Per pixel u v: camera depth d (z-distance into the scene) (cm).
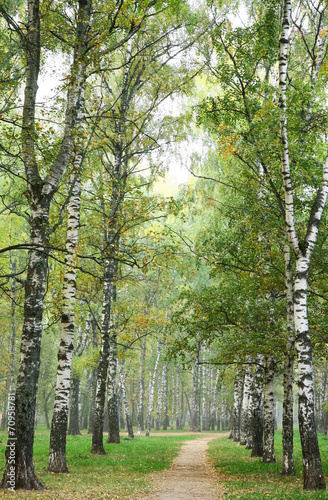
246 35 1355
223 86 1430
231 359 1495
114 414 2314
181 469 1541
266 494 962
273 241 1347
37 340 1004
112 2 1147
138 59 1991
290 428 1356
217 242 1474
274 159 1352
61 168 1090
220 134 1427
